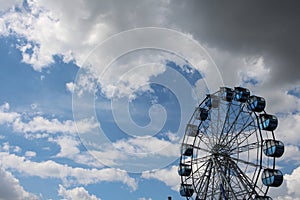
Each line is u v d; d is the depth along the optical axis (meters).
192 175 65.69
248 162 60.94
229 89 66.56
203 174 64.81
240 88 66.12
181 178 67.38
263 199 58.25
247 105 64.44
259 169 59.34
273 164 59.88
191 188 66.81
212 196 62.41
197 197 63.75
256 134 61.38
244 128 63.16
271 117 61.09
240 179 60.81
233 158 62.75
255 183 59.06
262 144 60.12
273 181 58.25
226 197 60.56
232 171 61.97
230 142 63.81
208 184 63.41
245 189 59.69
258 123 61.88
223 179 62.12
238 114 64.56
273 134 61.22
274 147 59.81
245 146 62.09
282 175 59.09
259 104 62.25
